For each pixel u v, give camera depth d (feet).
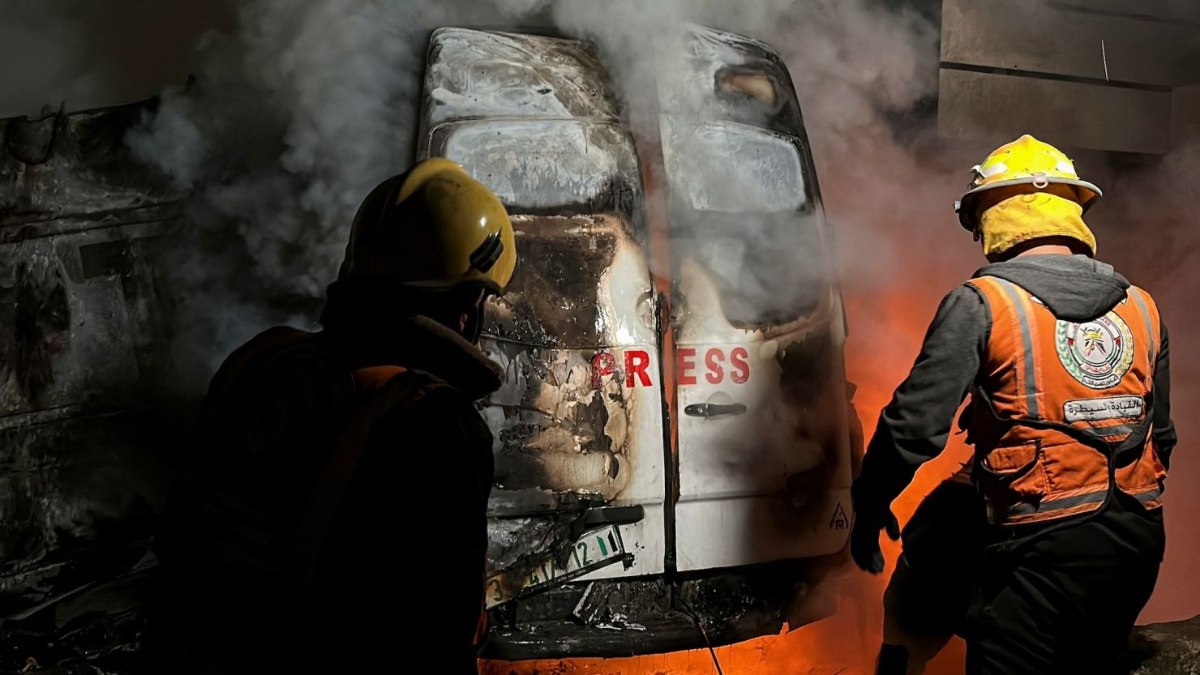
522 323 10.31
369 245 5.02
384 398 4.48
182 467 4.89
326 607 4.31
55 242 11.30
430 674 4.23
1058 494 7.22
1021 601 7.38
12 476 10.91
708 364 10.72
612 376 10.34
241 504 4.54
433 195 5.05
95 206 11.52
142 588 10.93
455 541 4.32
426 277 4.92
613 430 10.28
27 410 11.01
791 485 10.83
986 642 7.52
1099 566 7.23
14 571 10.80
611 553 10.19
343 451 4.40
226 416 4.82
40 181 11.35
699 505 10.48
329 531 4.33
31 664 10.57
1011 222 7.84
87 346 11.28
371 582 4.27
